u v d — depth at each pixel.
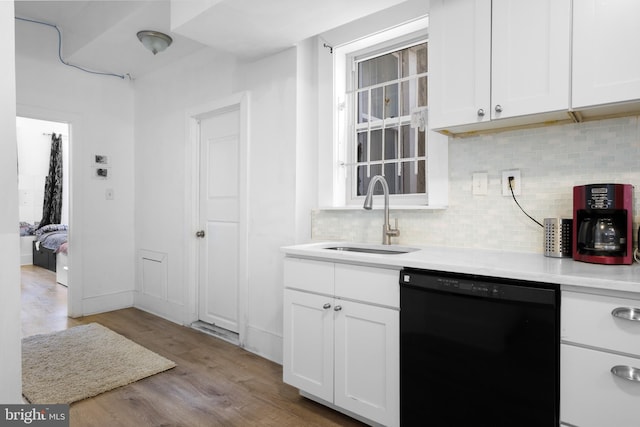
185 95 3.38
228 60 2.99
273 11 2.04
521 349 1.27
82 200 3.61
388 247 2.13
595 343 1.14
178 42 3.01
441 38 1.76
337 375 1.80
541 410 1.23
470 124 1.72
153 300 3.73
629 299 1.09
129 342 2.86
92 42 3.03
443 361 1.44
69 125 3.56
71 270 3.55
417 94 2.30
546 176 1.75
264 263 2.70
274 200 2.65
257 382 2.24
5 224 0.93
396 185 2.39
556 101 1.45
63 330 3.13
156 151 3.71
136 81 3.96
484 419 1.34
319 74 2.62
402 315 1.56
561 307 1.20
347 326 1.76
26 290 4.62
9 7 0.94
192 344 2.88
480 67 1.64
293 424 1.80
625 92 1.31
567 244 1.60
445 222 2.07
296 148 2.53
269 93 2.69
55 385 2.13
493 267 1.35
